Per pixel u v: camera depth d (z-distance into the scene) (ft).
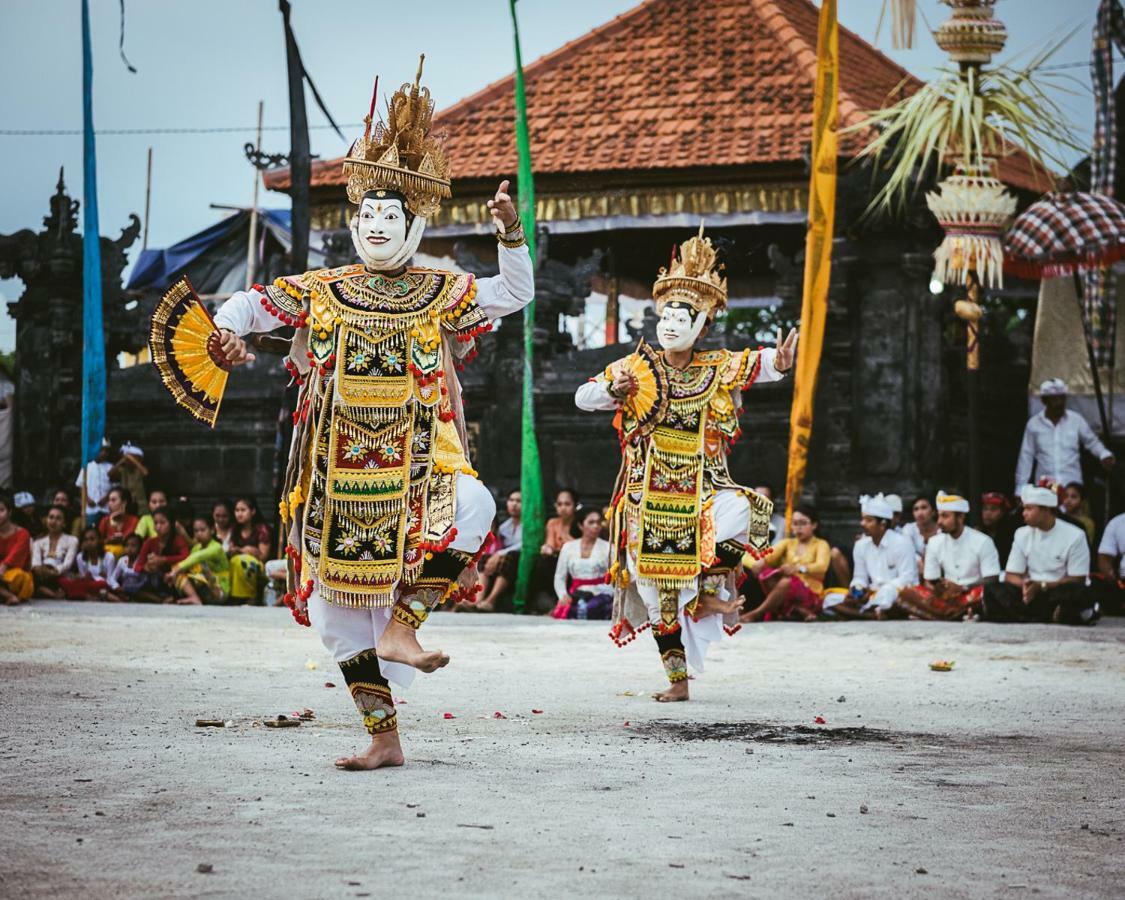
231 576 53.67
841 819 13.53
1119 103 57.47
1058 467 52.90
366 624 16.49
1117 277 56.18
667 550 24.73
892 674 28.45
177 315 16.47
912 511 52.70
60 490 64.64
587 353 58.18
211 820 12.88
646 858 11.75
